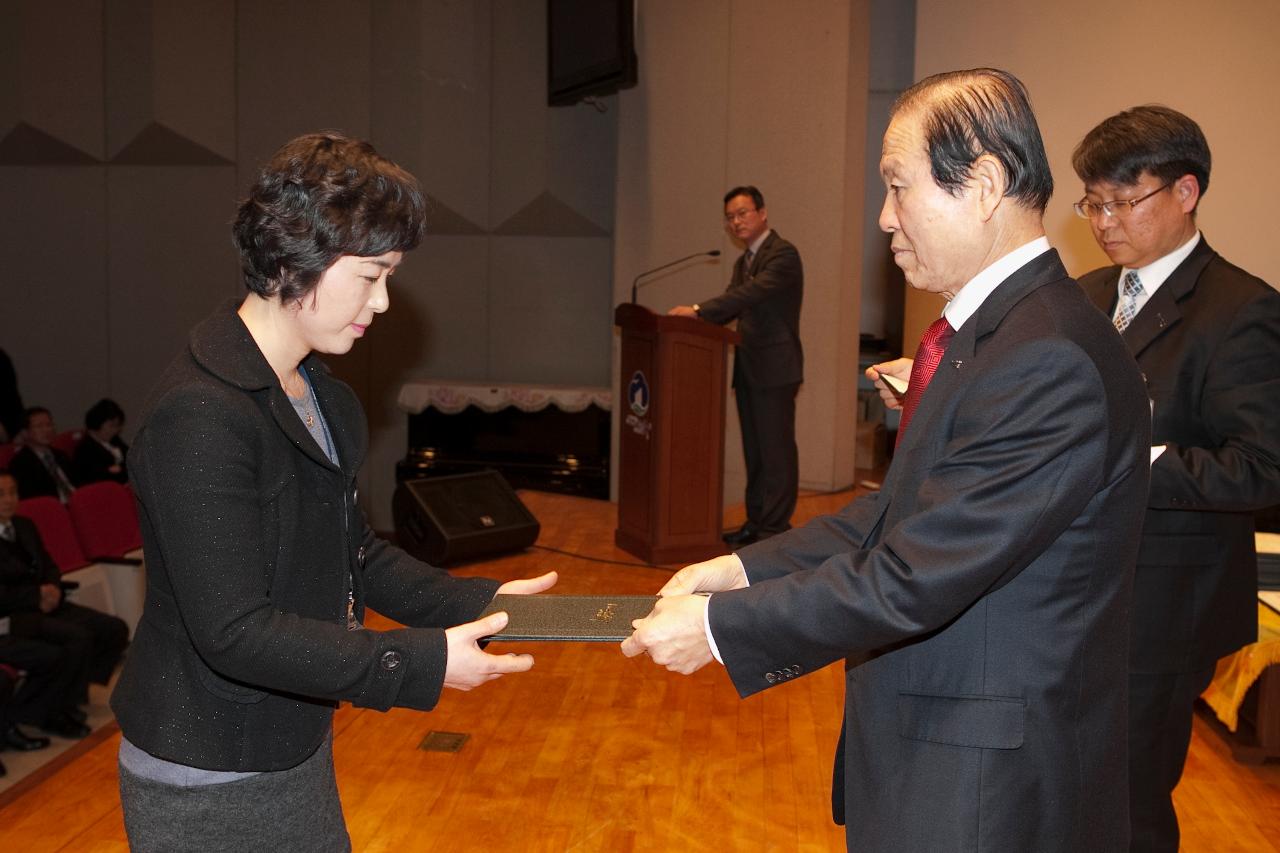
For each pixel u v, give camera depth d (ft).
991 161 4.49
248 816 4.52
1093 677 4.50
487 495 16.38
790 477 16.55
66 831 8.75
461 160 26.05
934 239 4.68
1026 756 4.38
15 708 15.12
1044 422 4.21
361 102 26.32
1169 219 6.84
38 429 21.13
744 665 4.61
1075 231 18.81
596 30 22.80
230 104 26.76
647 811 9.00
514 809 9.00
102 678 16.37
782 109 21.29
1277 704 10.30
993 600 4.46
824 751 10.16
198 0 26.50
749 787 9.43
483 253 26.63
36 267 27.99
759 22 21.35
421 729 10.52
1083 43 18.49
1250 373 6.64
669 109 22.44
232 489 4.15
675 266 22.62
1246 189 17.81
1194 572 6.82
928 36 19.39
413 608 5.33
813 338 21.53
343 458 4.93
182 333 27.66
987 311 4.62
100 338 27.91
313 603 4.61
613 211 25.72
